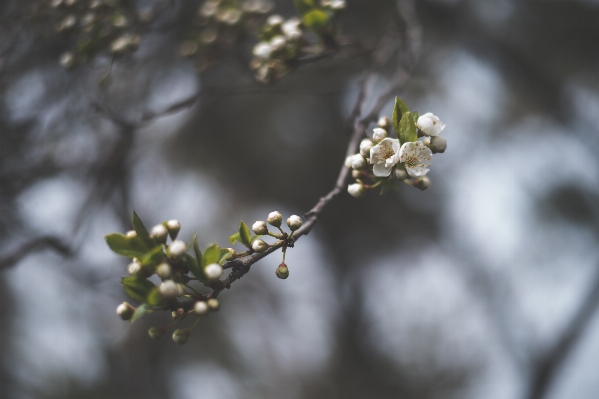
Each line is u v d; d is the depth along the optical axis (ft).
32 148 11.65
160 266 4.15
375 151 4.87
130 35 9.31
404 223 23.02
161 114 8.84
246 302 21.85
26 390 15.92
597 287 16.47
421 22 17.15
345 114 14.62
